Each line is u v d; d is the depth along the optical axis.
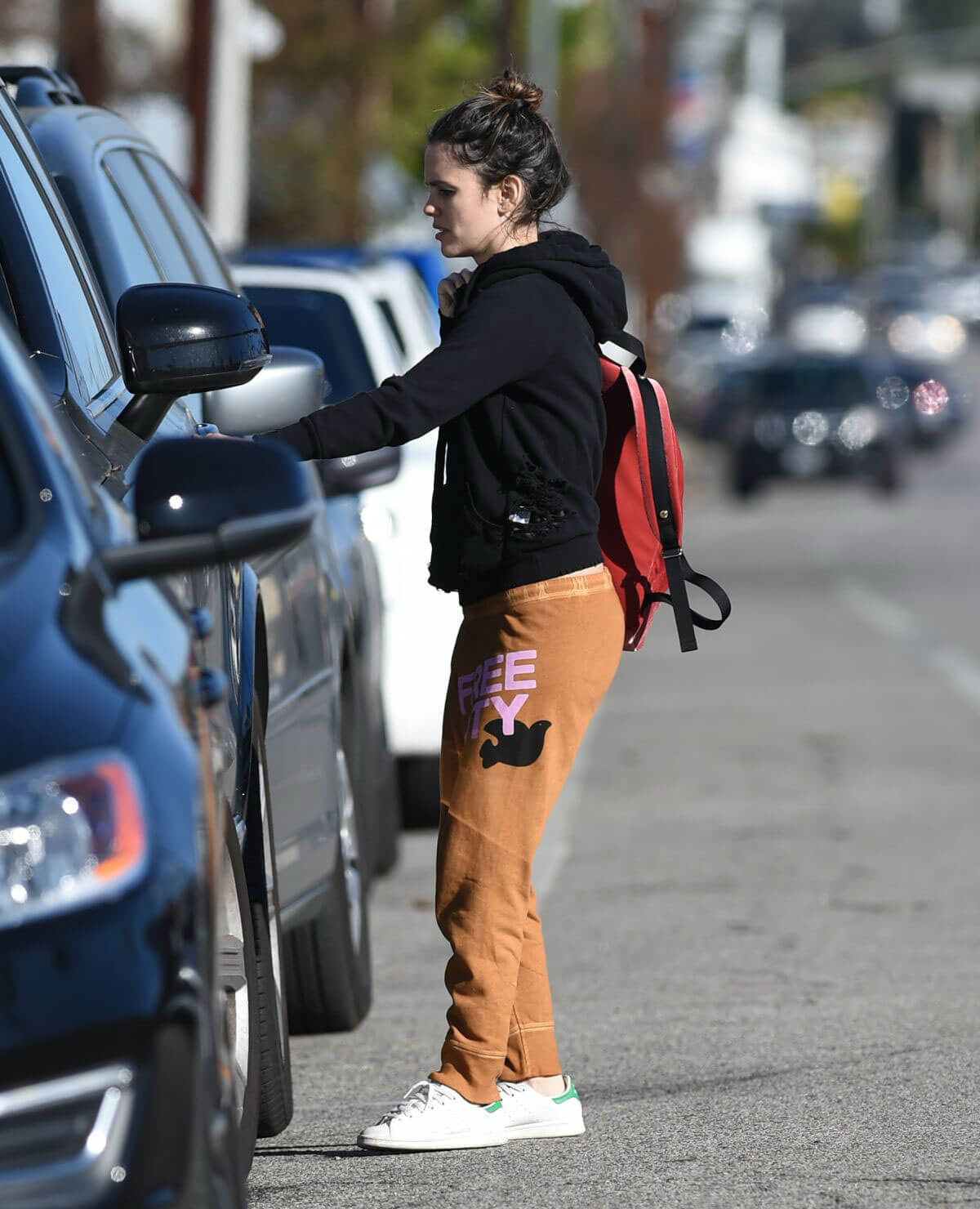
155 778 12.17
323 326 37.16
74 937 11.59
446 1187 19.39
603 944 30.16
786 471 121.44
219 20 64.75
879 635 67.12
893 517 111.75
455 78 114.00
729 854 36.75
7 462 13.45
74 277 20.17
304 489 13.88
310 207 99.44
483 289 19.05
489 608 19.50
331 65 98.50
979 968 28.30
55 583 12.86
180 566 13.47
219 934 13.82
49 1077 11.52
